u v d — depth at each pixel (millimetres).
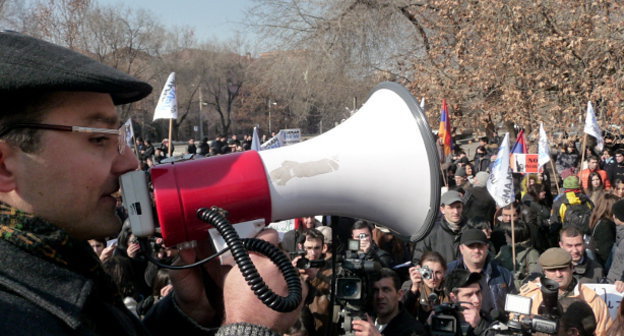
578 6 13789
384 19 18562
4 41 901
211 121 51969
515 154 8906
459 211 5715
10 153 915
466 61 15047
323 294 3252
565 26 14227
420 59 17062
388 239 5574
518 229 5844
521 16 13539
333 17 19031
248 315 1111
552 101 14516
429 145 1363
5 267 875
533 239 6133
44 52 908
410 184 1381
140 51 33344
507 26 13859
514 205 6352
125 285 3730
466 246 4457
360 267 2492
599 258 5871
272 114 46406
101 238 1044
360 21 18562
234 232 1120
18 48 897
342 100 21297
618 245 5328
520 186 10125
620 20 13438
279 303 1058
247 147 23516
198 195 1217
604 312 3650
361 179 1366
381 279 3191
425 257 3988
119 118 1048
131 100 1116
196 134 54625
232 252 1093
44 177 927
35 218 921
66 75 895
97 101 971
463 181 10906
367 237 4672
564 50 13797
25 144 911
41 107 917
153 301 3379
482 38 14523
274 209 1308
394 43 18797
